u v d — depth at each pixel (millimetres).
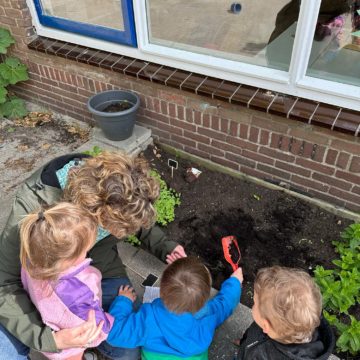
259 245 2576
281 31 2477
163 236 2244
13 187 3166
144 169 1558
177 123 3184
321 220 2713
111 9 3010
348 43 2332
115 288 2012
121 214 1396
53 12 3424
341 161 2535
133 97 3215
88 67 3391
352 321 1987
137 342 1796
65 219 1348
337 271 2369
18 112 3947
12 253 1577
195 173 3117
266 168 2920
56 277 1430
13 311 1570
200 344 1812
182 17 2832
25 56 3814
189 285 1671
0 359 1648
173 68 2994
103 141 3338
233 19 2652
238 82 2730
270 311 1471
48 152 3531
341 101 2398
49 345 1527
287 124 2594
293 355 1458
